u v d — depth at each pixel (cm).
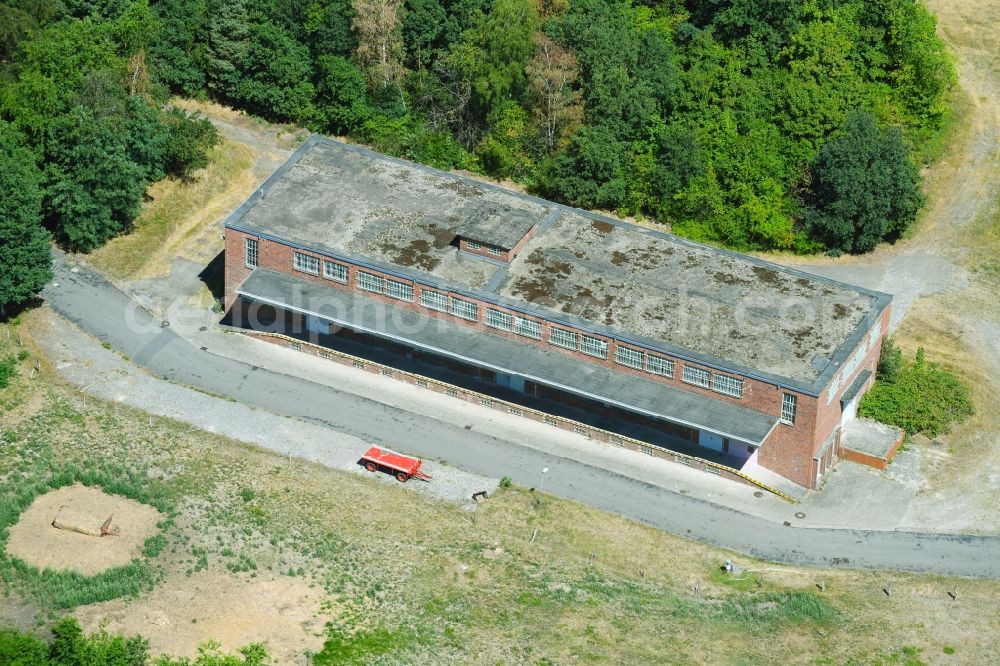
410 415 12638
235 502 11331
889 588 11062
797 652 10331
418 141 15875
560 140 15488
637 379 12319
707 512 11788
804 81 15938
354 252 13012
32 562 10500
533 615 10462
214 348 13300
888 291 14425
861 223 14712
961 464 12412
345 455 12094
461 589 10662
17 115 14038
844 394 12231
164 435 12100
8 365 12738
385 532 11188
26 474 11425
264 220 13338
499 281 12719
